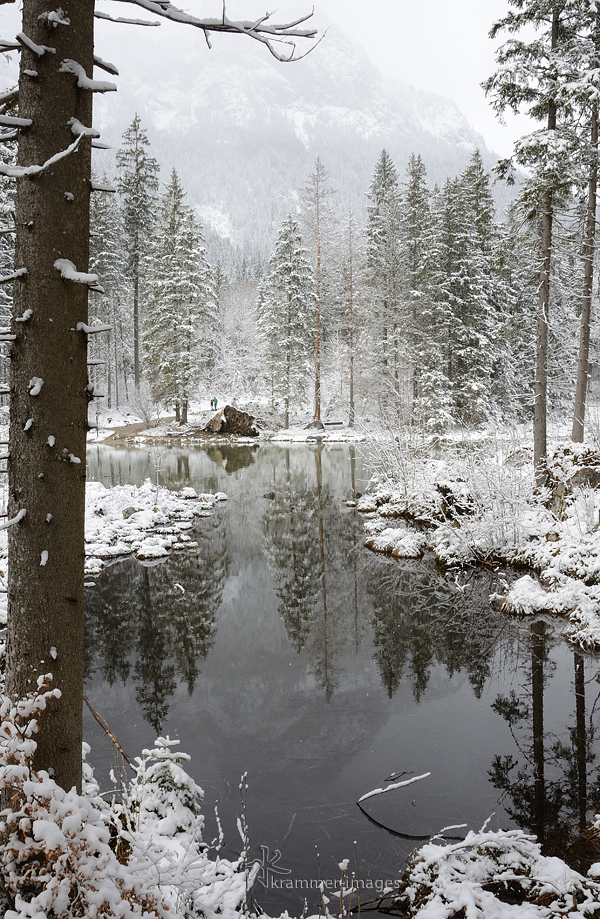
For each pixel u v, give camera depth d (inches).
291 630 287.7
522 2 448.8
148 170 1421.0
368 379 1245.7
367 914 107.7
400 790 153.7
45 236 72.7
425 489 504.7
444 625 291.9
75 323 76.2
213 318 1380.4
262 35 76.3
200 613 312.3
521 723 193.6
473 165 1122.0
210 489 697.0
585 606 284.2
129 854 83.0
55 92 72.9
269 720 196.9
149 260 1390.3
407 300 1167.0
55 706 75.2
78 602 79.0
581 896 101.7
